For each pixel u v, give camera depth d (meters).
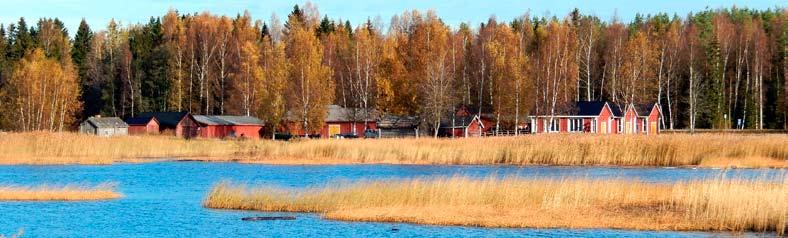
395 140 113.12
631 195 57.47
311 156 111.50
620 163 97.44
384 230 48.72
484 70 157.00
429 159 104.56
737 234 46.31
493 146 104.06
